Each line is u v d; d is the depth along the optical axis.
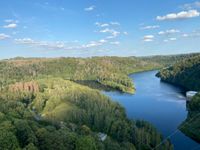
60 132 88.94
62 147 79.31
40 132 82.50
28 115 119.38
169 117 154.62
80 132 106.81
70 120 137.75
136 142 111.38
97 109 146.38
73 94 177.12
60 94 179.38
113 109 150.75
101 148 89.31
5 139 72.12
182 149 107.69
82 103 161.88
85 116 139.38
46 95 187.62
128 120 134.50
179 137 119.38
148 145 109.44
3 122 83.56
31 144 72.94
